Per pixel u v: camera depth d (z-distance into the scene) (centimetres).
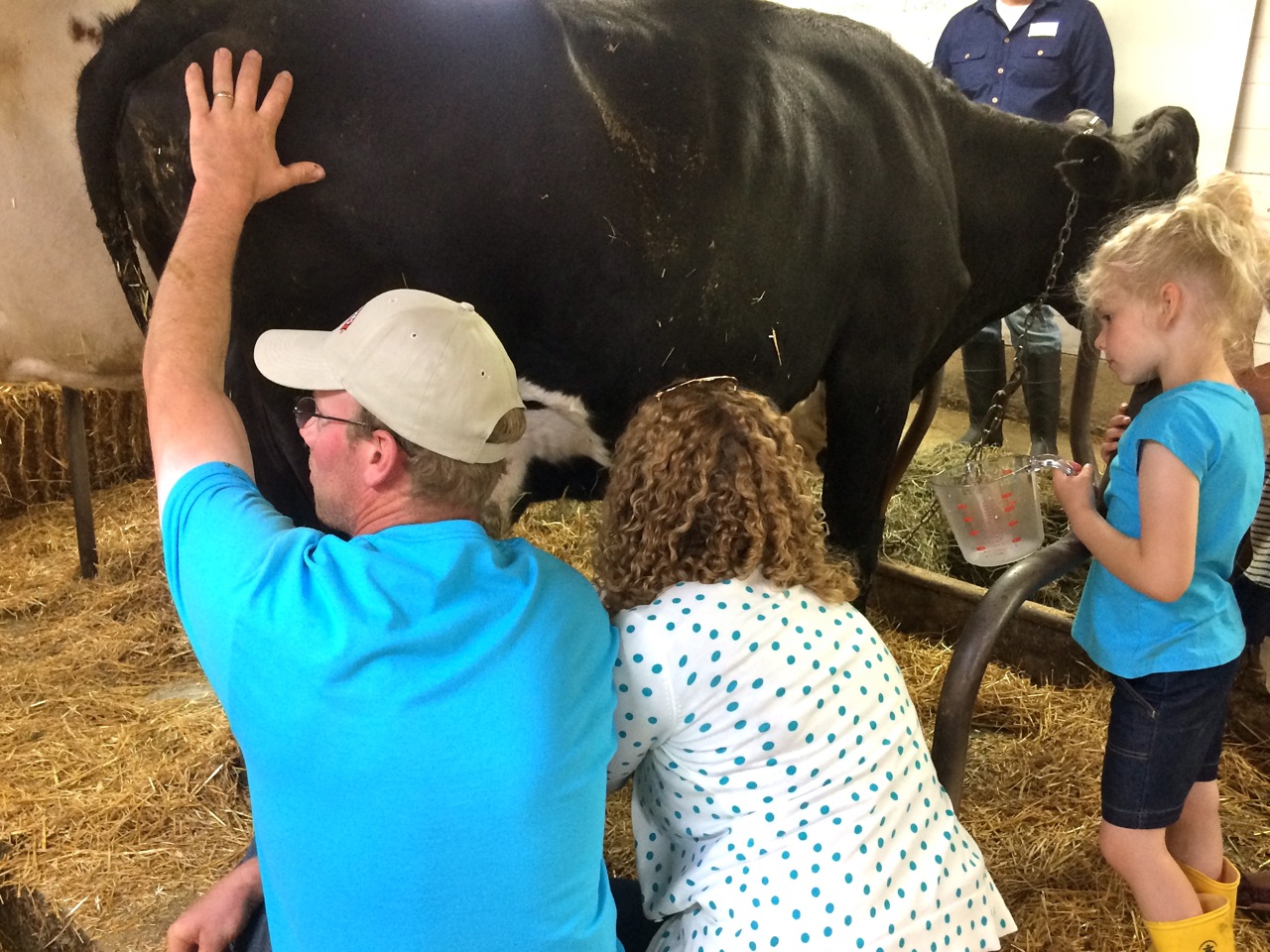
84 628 314
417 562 99
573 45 171
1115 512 153
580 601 106
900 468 308
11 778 233
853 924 114
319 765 96
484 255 166
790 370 218
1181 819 174
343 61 151
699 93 183
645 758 126
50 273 164
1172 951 160
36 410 400
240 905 134
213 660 100
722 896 116
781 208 198
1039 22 421
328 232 157
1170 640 152
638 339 186
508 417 112
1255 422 149
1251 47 447
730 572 119
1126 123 485
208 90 147
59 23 148
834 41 220
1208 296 143
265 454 168
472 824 96
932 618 306
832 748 118
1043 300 267
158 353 121
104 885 203
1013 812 230
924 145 234
